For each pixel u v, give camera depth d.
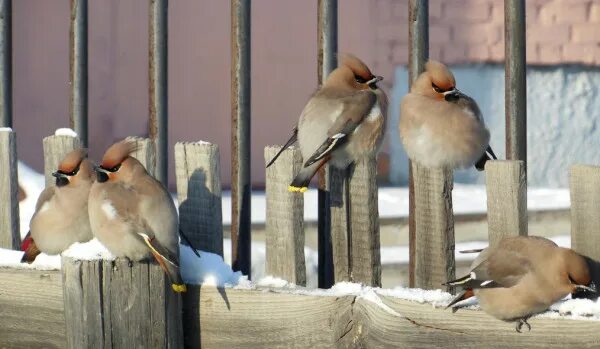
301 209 9.46
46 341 9.82
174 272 9.16
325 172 10.54
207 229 9.97
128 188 9.50
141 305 9.16
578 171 8.36
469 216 17.78
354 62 10.89
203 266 9.41
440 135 10.61
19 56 20.47
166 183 11.88
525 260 8.21
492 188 8.59
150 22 11.79
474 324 8.35
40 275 9.78
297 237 9.45
